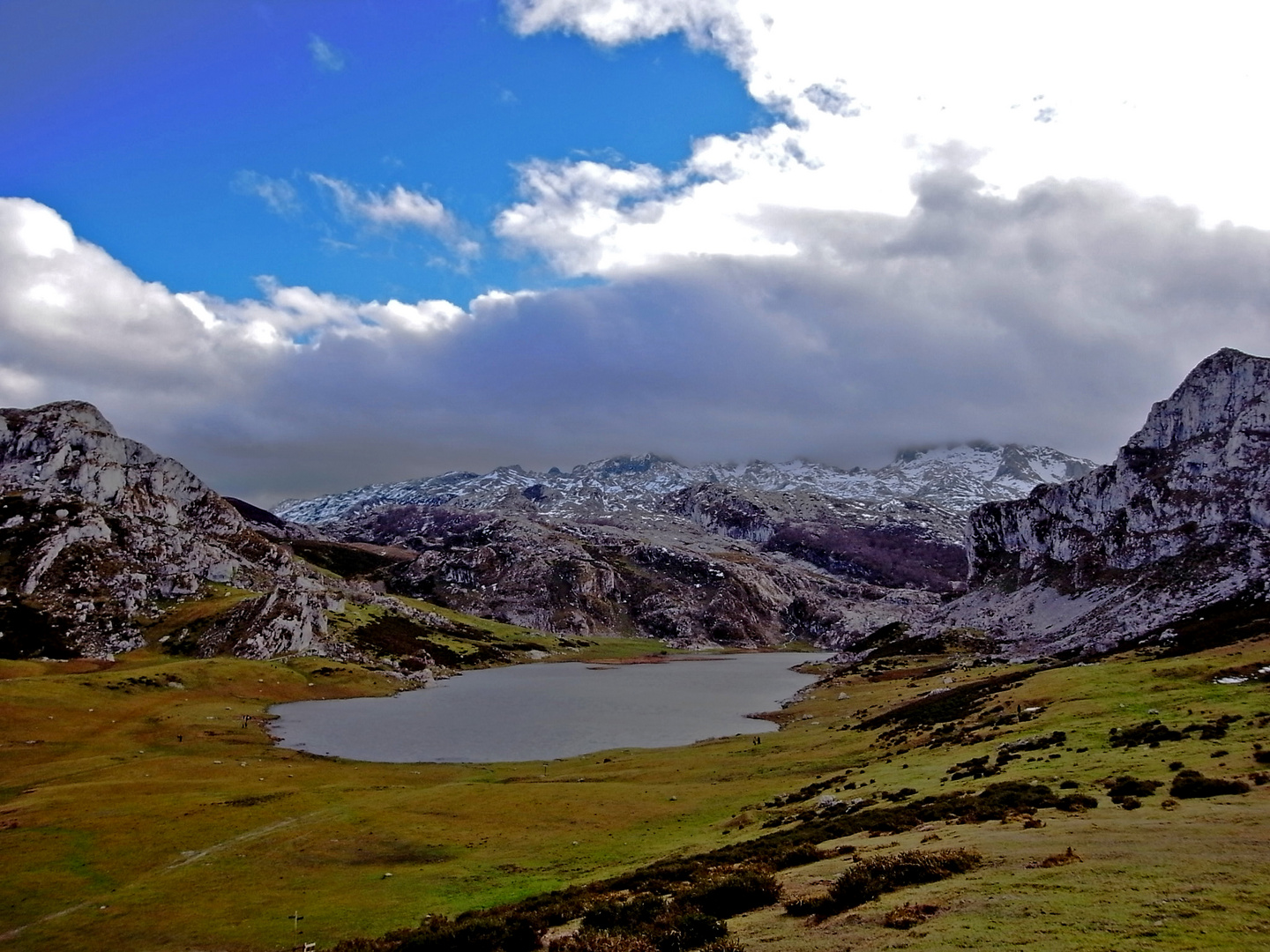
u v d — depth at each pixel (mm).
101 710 136625
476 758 114375
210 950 42344
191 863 58625
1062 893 22516
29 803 78188
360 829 66125
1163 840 27047
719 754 102500
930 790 51500
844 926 23891
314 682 189500
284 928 44562
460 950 32156
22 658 182875
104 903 50875
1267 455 196000
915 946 20125
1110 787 39219
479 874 52438
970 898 23734
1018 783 45094
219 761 106688
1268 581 145750
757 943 23938
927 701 116438
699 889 32312
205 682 168375
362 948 35812
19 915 49656
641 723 148000
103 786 86188
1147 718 58000
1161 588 185125
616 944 25531
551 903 38438
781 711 157750
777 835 47188
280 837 64812
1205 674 72562
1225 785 34531
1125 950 17156
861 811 50062
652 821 64438
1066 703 72062
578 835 61281
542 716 158250
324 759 112938
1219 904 19312
